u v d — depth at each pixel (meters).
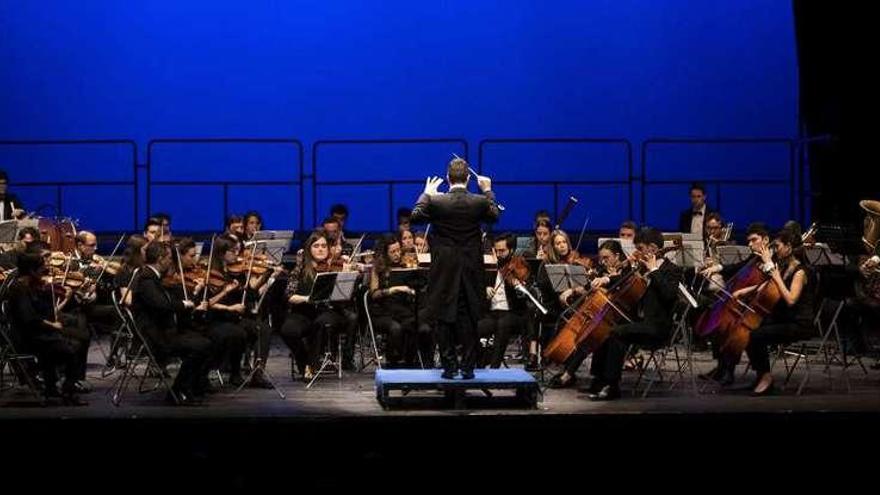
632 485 8.78
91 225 15.66
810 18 14.84
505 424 8.70
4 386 10.27
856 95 14.46
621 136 15.74
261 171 15.73
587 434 8.75
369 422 8.66
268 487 8.66
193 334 9.38
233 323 9.83
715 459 8.82
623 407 9.04
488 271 10.62
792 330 9.48
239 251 10.94
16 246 10.66
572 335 9.61
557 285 10.38
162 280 9.58
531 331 11.27
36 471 8.62
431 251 9.07
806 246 11.37
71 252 11.57
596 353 9.62
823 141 14.67
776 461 8.84
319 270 10.66
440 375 9.18
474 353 9.05
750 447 8.82
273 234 12.28
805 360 10.64
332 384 10.38
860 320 11.42
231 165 15.73
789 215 15.49
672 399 9.45
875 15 14.18
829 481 8.86
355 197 15.74
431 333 10.65
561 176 15.66
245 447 8.66
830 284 10.98
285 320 10.67
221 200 15.73
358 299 11.21
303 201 15.38
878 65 14.25
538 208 15.65
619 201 15.65
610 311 9.48
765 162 15.58
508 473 8.73
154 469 8.64
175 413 8.83
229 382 10.42
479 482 8.72
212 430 8.63
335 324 10.62
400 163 15.71
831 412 8.82
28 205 15.66
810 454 8.84
